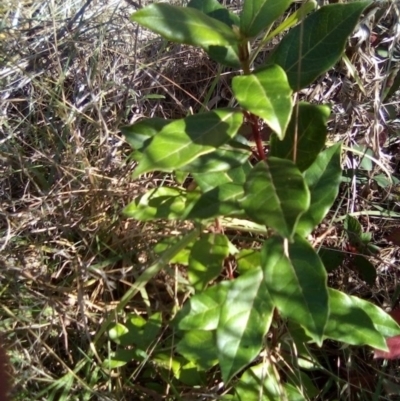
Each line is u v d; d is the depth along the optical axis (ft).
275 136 4.50
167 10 3.87
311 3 4.10
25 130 7.27
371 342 4.62
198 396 5.46
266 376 5.15
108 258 6.34
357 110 7.19
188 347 5.04
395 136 7.41
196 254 5.02
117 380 5.62
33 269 6.29
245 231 6.08
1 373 3.84
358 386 5.73
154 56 7.94
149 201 5.29
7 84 7.61
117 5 8.21
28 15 8.61
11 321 5.86
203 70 7.91
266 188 3.72
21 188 7.20
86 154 7.11
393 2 6.93
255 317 4.50
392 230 6.81
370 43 7.22
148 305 5.76
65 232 6.60
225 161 4.36
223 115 3.96
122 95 7.47
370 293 6.46
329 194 4.50
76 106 7.46
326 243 6.62
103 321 5.85
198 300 4.91
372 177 7.06
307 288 4.12
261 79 3.69
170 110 7.75
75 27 8.18
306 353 5.52
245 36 4.00
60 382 5.44
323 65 4.25
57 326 5.97
